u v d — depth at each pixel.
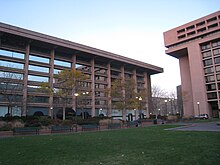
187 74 88.81
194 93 78.94
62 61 68.75
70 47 67.06
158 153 9.26
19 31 56.81
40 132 25.95
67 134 22.88
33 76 60.22
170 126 31.80
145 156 8.70
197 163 7.16
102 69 81.75
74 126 31.86
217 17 76.88
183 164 7.10
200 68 78.62
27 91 57.16
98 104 75.12
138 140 14.66
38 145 13.24
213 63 76.75
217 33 76.06
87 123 37.47
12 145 13.45
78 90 49.81
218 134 16.69
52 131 26.77
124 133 21.52
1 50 55.84
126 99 54.94
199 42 79.94
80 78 47.28
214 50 77.94
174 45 89.62
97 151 10.39
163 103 92.75
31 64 60.16
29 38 58.75
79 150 10.84
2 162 8.19
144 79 96.12
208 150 9.48
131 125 37.66
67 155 9.47
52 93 48.22
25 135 22.80
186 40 85.19
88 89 65.56
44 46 64.56
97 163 7.73
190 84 86.94
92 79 74.62
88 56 75.75
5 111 51.66
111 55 79.00
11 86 46.81
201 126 29.86
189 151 9.41
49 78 63.41
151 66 95.31
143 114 77.19
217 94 73.81
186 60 90.44
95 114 73.44
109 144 12.94
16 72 55.53
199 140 13.23
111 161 7.99
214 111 77.62
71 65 70.94
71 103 57.53
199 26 81.38
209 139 13.59
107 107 70.50
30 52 60.34
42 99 59.66
